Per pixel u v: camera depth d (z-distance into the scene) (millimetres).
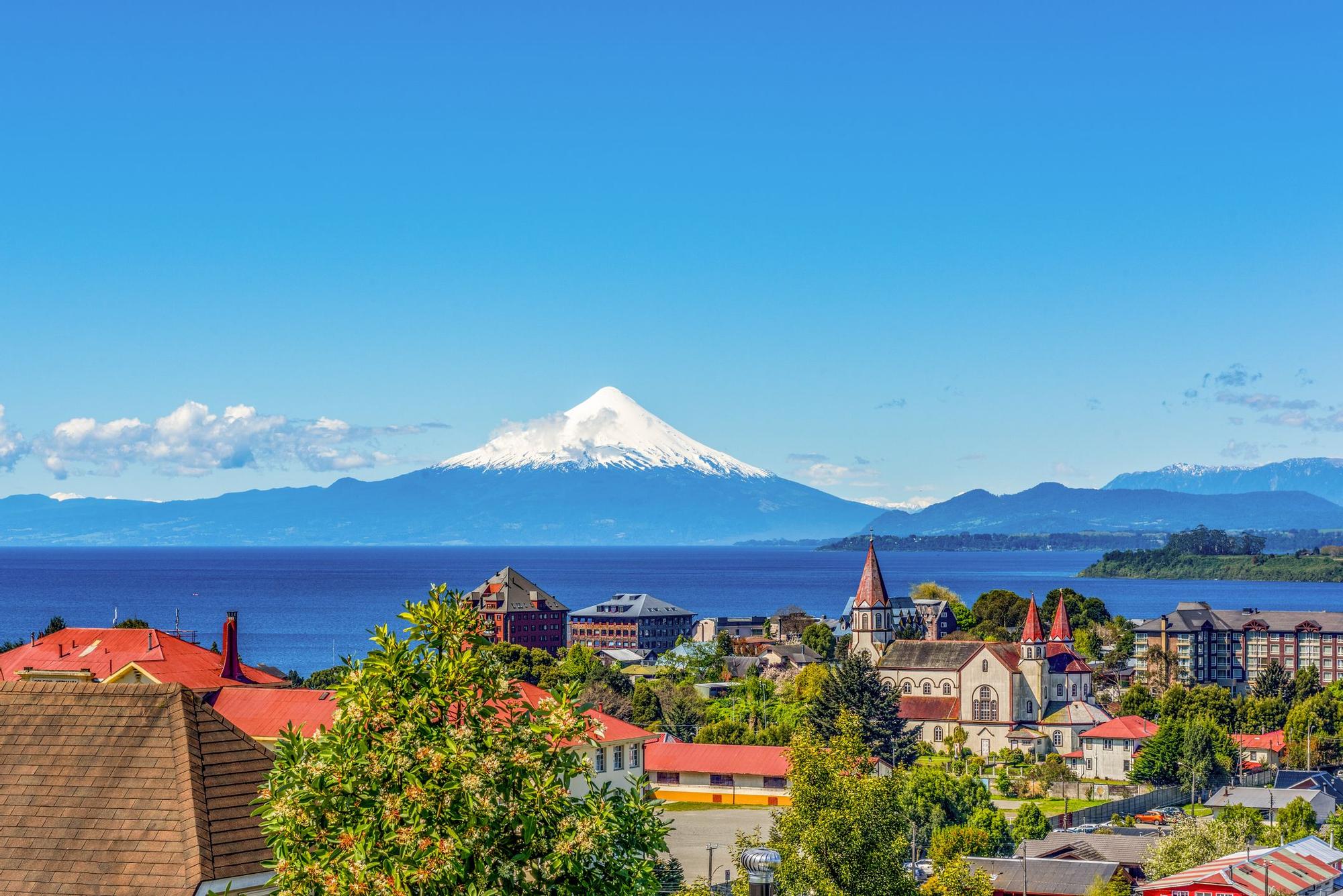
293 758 43781
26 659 126562
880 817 98875
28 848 46281
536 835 43281
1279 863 139875
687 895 97125
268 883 45719
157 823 46656
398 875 40531
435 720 44750
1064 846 167250
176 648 127875
